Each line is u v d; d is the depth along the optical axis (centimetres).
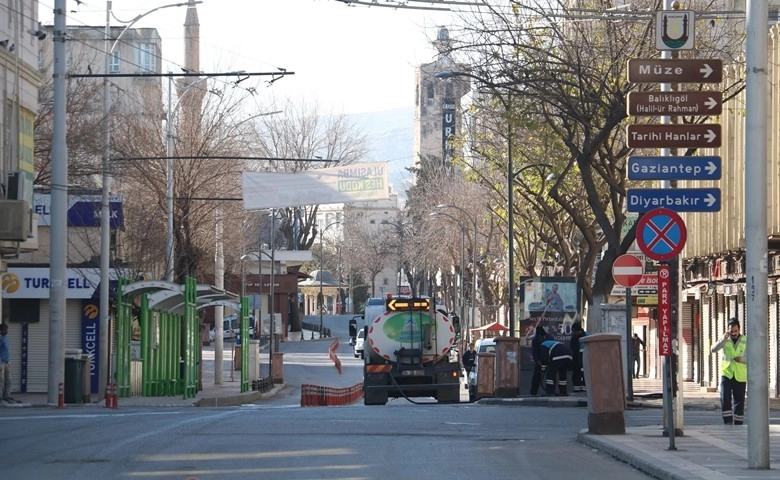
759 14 2142
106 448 2486
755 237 2145
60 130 4638
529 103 4662
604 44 4675
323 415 3750
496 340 5156
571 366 4866
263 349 14525
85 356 5009
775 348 5684
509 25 4644
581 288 5766
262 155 10550
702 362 7219
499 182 7944
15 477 2003
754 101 2144
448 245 12631
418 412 3975
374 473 2092
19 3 4919
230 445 2570
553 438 2909
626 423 3431
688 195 2805
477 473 2116
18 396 5684
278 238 16638
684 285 7412
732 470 2097
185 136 7638
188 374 5900
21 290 6050
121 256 7312
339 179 7500
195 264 7475
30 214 4672
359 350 13350
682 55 4700
